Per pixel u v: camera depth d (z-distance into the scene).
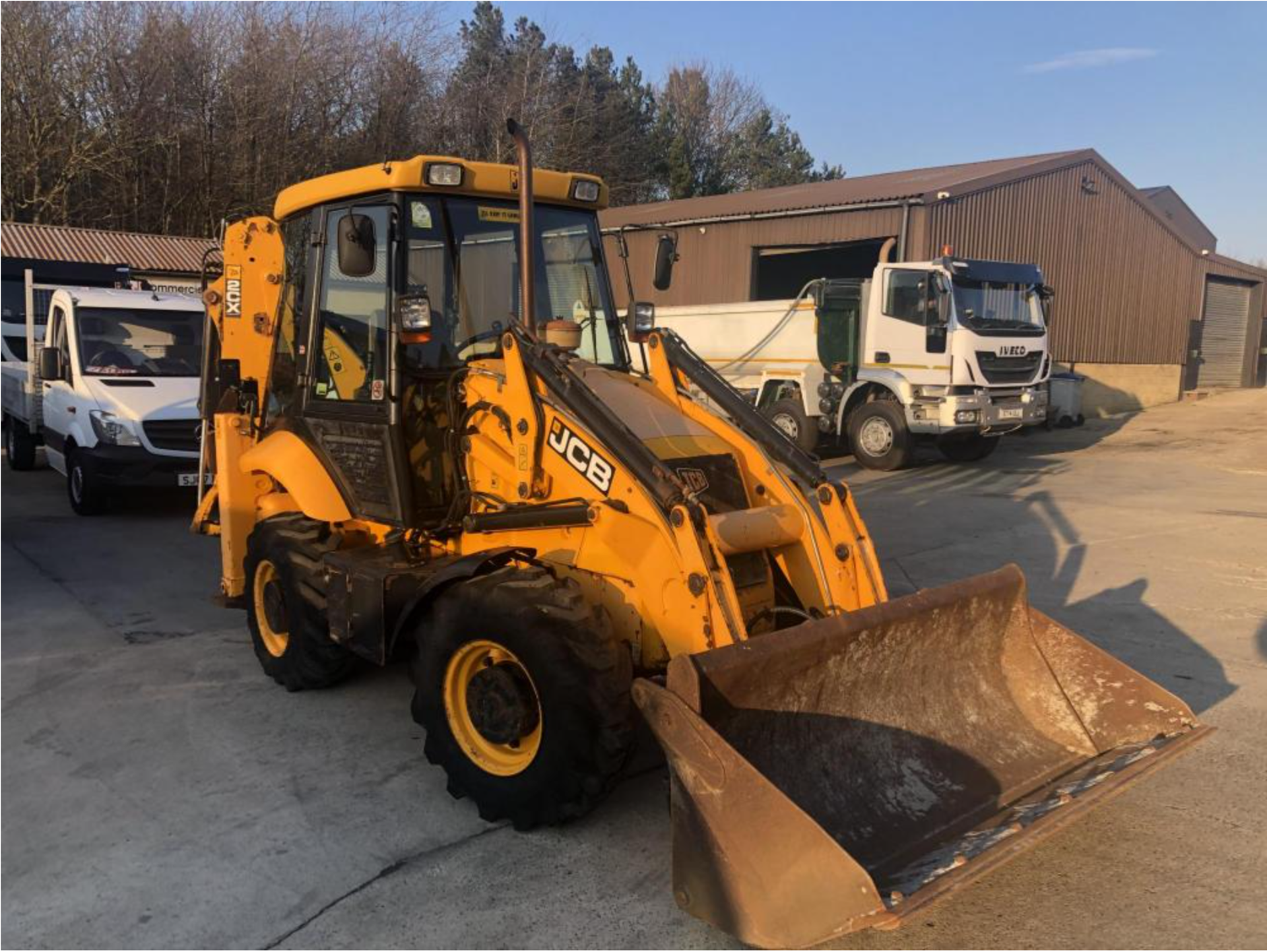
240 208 30.88
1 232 23.12
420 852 3.88
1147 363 24.11
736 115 52.19
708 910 3.11
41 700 5.39
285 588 5.30
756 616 4.11
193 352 11.05
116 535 9.48
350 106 32.94
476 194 4.83
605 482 4.00
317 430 5.14
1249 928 3.42
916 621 3.90
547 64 41.00
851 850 3.33
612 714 3.66
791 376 15.84
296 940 3.33
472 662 4.16
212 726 5.05
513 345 4.28
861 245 19.28
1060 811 3.43
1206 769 4.65
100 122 28.73
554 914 3.48
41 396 11.95
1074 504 11.69
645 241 21.69
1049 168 20.03
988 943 3.35
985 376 14.21
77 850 3.89
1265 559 8.84
